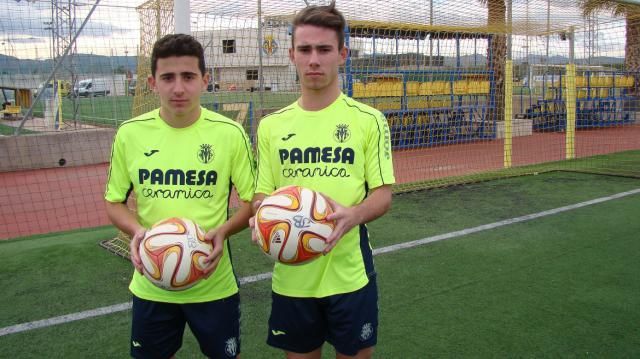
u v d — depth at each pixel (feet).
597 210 21.17
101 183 31.91
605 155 37.83
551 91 59.41
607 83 56.75
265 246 6.28
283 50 28.91
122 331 11.39
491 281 13.79
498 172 31.17
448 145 45.16
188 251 6.58
